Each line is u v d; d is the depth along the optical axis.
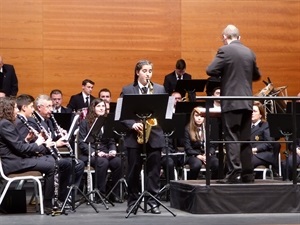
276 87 15.34
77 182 10.15
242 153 9.16
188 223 7.96
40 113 9.80
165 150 11.04
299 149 11.27
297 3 15.47
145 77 8.85
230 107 8.89
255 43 15.33
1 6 14.44
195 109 11.07
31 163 9.02
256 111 11.30
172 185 9.79
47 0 14.62
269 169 11.55
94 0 14.80
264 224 7.86
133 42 14.95
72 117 11.20
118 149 11.51
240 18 15.29
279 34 15.45
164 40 15.05
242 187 8.92
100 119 9.91
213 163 11.02
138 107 8.38
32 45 14.55
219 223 7.96
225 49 8.94
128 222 8.12
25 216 8.86
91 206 10.04
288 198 9.02
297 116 10.43
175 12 15.10
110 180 11.46
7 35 14.46
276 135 10.59
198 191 8.87
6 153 9.01
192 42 15.15
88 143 10.34
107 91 12.49
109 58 14.85
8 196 9.28
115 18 14.88
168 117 8.56
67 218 8.59
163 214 8.88
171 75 13.80
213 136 11.12
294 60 15.52
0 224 8.02
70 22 14.71
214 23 15.22
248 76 8.98
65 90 14.68
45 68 14.60
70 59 14.70
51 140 9.27
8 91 13.20
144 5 14.98
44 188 9.27
